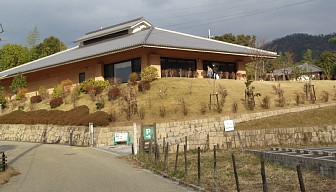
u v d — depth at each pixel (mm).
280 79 45094
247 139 19891
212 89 29500
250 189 9375
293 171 11898
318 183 9812
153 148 18156
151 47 31953
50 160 17359
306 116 22172
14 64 59438
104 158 17672
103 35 42969
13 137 31000
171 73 34062
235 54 38000
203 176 11586
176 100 27047
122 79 36281
